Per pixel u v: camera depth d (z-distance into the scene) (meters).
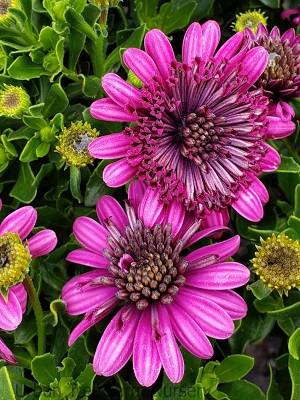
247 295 0.19
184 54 0.15
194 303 0.14
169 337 0.13
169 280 0.14
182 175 0.14
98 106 0.14
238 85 0.14
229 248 0.14
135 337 0.13
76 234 0.15
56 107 0.18
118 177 0.14
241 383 0.17
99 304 0.14
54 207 0.20
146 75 0.15
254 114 0.14
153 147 0.14
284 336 0.20
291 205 0.20
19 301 0.14
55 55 0.18
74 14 0.17
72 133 0.17
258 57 0.15
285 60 0.17
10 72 0.17
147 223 0.14
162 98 0.14
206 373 0.17
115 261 0.14
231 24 0.23
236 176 0.14
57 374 0.16
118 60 0.19
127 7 0.23
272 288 0.15
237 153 0.14
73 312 0.14
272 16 0.23
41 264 0.18
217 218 0.15
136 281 0.14
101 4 0.16
